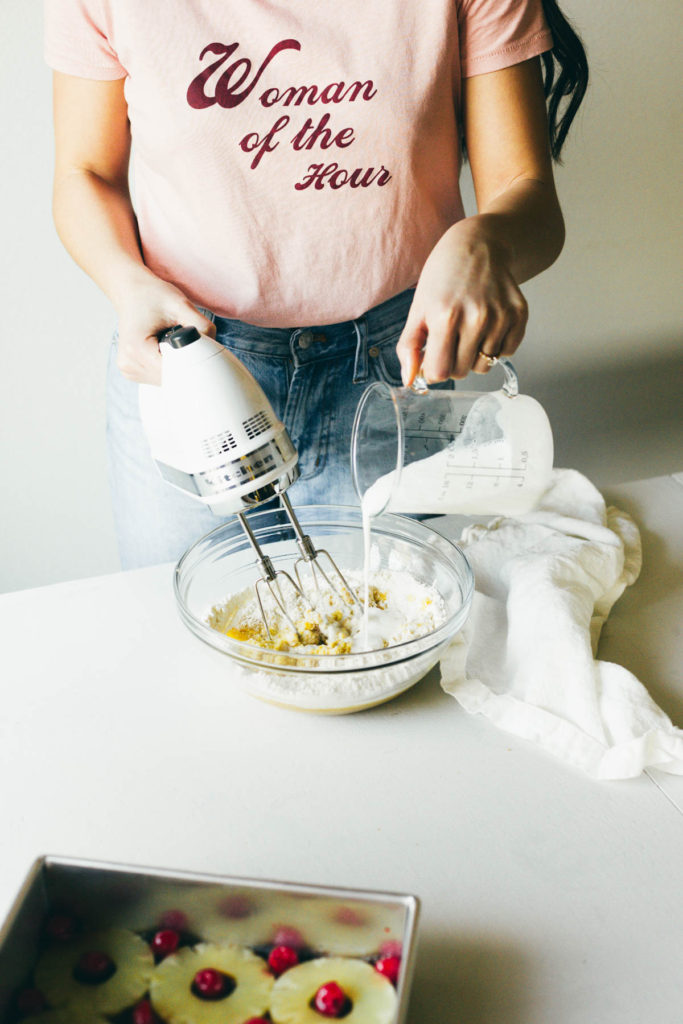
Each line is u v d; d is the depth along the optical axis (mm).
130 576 1044
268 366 1175
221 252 1072
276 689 765
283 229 1061
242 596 921
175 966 549
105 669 877
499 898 627
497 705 780
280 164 1025
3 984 513
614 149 1756
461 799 714
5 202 1521
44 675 869
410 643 749
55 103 1102
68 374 1702
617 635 911
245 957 555
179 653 900
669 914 613
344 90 992
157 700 832
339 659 751
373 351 1195
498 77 1048
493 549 992
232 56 969
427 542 946
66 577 1936
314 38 964
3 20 1390
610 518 1079
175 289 917
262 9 944
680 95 1737
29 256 1576
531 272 970
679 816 696
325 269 1090
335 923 537
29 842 681
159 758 762
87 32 1004
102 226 1049
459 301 795
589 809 703
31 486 1800
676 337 2020
